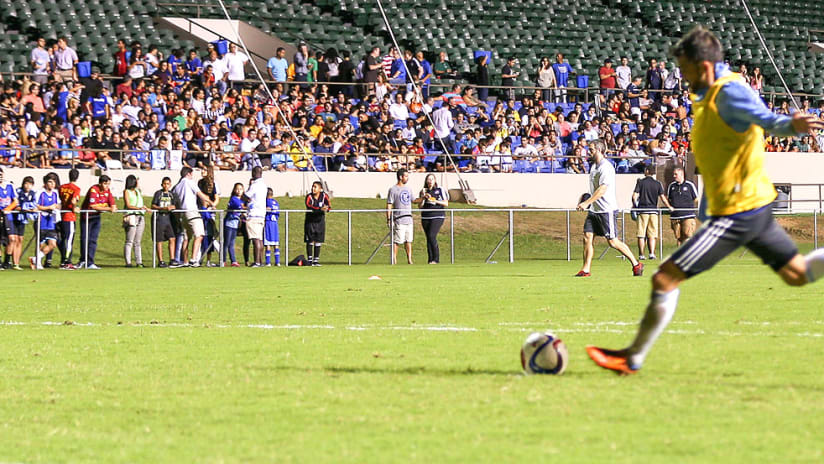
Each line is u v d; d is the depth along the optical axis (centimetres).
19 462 798
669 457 783
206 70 5669
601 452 802
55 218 3956
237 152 5147
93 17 6312
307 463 782
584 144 6166
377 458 794
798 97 7706
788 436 848
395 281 3016
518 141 6219
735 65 7881
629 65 7419
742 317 1831
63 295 2572
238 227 4197
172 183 5175
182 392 1110
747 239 1077
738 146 1059
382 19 7094
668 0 8000
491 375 1188
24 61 5959
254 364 1311
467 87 6481
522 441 844
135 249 4169
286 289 2714
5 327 1819
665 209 4550
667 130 6506
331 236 4703
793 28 8244
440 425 913
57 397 1090
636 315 1900
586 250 3133
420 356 1359
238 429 914
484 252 4822
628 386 1092
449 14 7300
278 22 6894
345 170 5606
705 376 1152
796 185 6016
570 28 7544
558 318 1856
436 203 4391
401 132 5853
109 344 1546
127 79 5581
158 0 6669
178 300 2388
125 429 923
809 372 1177
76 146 5131
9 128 5069
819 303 2117
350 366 1278
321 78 6172
